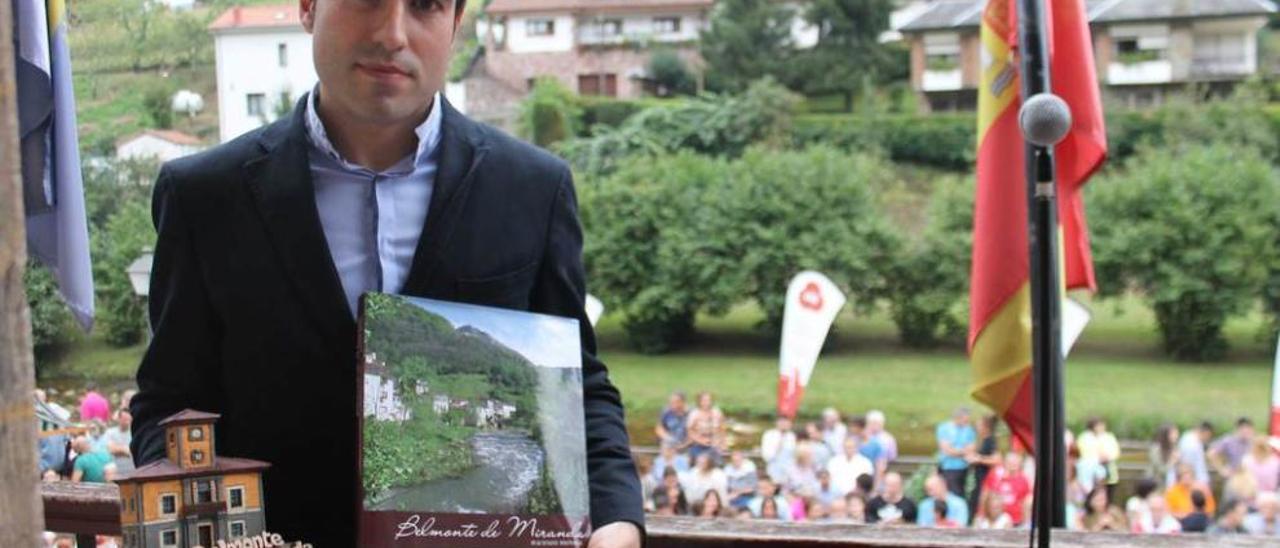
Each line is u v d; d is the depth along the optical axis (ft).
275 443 6.73
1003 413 17.75
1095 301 104.99
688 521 8.56
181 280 6.76
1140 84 130.31
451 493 6.10
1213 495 49.44
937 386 94.22
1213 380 94.48
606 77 137.28
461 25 6.79
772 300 104.73
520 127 133.49
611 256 106.42
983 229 17.76
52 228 8.34
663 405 93.76
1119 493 64.28
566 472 6.41
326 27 6.37
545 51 136.98
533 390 6.41
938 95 133.18
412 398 6.12
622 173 108.78
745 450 83.46
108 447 34.12
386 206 6.75
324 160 6.77
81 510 8.98
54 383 50.49
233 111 61.77
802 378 49.83
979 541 8.07
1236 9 126.93
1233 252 98.78
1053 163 8.70
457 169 6.75
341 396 6.69
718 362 102.58
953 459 47.93
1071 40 17.16
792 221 105.19
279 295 6.63
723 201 105.70
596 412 6.94
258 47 63.00
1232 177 100.27
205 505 5.86
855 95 133.28
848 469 47.91
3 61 4.47
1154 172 102.12
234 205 6.67
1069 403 88.94
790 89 133.49
